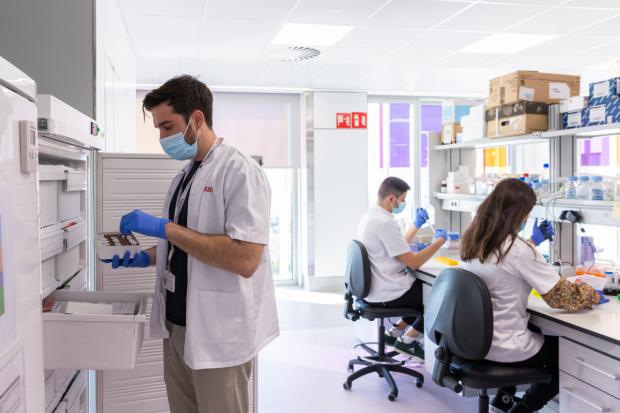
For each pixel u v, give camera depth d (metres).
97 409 2.06
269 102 6.15
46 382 1.37
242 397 1.44
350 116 6.09
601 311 2.01
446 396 2.93
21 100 0.93
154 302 1.56
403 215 6.57
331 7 3.40
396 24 3.78
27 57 2.25
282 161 6.20
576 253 2.78
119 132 3.27
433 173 3.82
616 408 1.66
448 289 2.04
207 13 3.47
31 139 0.96
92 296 1.58
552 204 2.54
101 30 2.44
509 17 3.66
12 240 0.87
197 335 1.36
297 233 6.38
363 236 3.07
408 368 3.08
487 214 2.04
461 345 1.99
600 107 2.47
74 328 1.29
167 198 1.60
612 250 4.47
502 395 2.33
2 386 0.81
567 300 1.95
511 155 6.34
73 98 2.26
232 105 6.06
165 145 1.43
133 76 4.35
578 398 1.82
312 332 4.24
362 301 3.12
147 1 3.23
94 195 2.16
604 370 1.70
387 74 5.34
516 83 2.78
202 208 1.40
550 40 4.26
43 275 1.36
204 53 4.46
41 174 1.27
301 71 5.14
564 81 2.85
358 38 4.11
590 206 2.32
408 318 3.56
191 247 1.32
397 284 2.97
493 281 2.00
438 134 3.81
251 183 1.39
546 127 2.81
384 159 6.63
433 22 3.74
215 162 1.43
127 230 1.33
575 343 1.84
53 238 1.37
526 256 1.96
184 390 1.54
